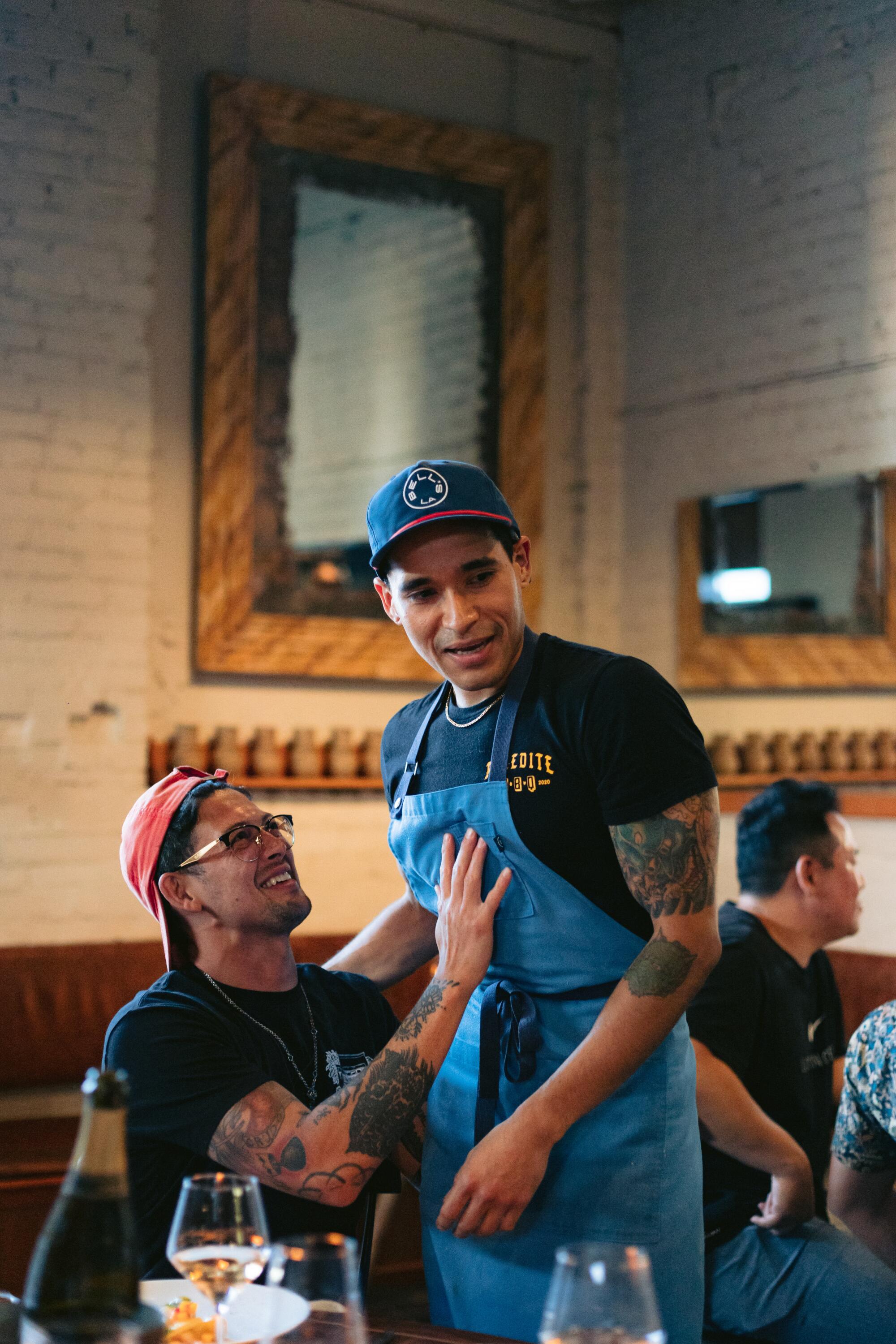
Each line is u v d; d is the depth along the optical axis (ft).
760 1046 7.88
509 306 16.76
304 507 15.49
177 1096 5.71
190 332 15.11
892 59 14.65
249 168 15.03
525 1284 5.37
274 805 15.15
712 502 16.35
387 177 15.90
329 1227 5.88
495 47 16.98
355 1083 5.49
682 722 5.21
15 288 13.84
